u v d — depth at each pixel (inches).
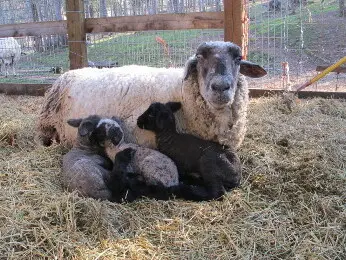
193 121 59.4
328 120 80.3
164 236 45.1
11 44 165.8
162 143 57.3
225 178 53.3
